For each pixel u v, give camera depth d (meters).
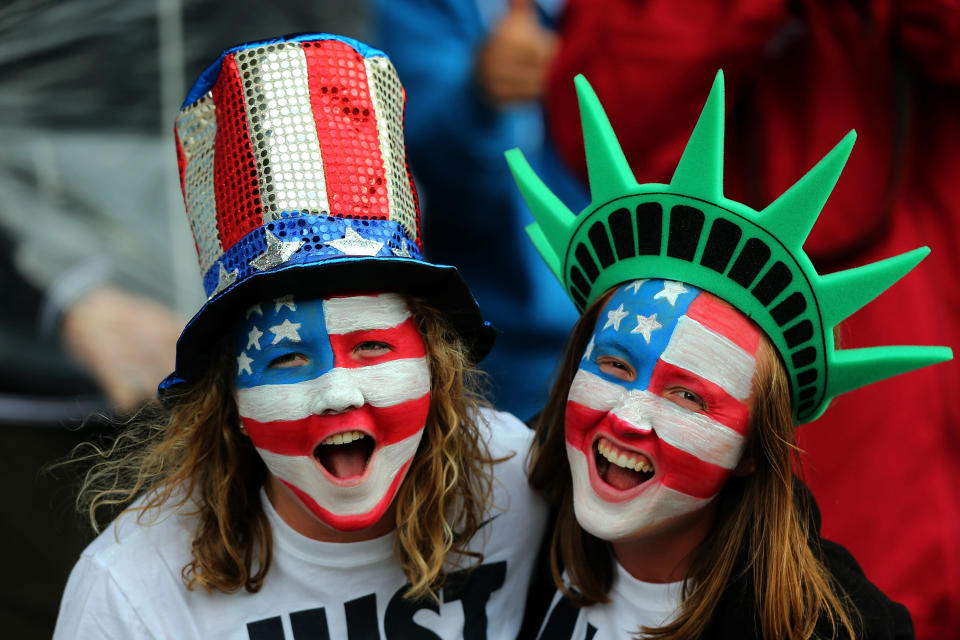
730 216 6.56
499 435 8.46
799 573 6.89
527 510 8.12
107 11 10.67
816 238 9.36
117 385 10.98
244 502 7.48
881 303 9.35
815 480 9.31
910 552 9.07
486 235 12.65
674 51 9.45
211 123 6.96
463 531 7.82
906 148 9.38
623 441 6.88
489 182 12.47
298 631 7.44
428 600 7.70
